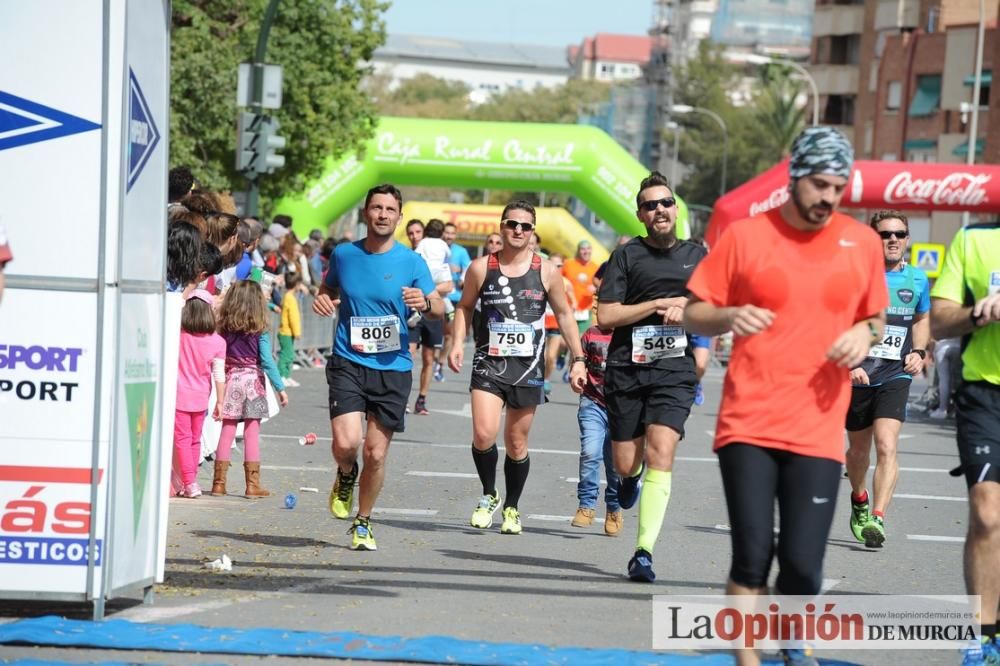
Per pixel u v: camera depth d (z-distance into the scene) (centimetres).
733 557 1135
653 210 1783
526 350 2069
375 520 2202
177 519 2109
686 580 1783
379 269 1866
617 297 1795
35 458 1385
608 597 1648
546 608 1570
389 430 1891
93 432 1388
